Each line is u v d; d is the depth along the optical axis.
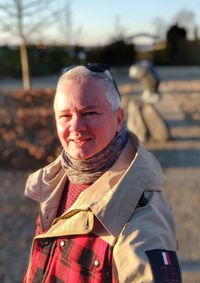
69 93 1.50
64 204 1.69
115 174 1.52
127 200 1.43
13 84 28.39
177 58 44.75
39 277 1.59
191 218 5.72
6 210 6.10
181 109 15.77
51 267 1.55
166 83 25.91
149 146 10.05
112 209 1.42
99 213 1.42
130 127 10.68
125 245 1.36
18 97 11.59
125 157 1.56
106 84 1.51
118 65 41.19
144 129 10.38
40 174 1.82
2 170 7.92
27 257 4.71
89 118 1.49
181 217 5.77
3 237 5.23
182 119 13.75
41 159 8.09
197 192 6.85
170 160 8.88
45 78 33.00
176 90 22.05
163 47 45.66
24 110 9.72
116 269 1.38
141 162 1.50
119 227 1.40
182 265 4.36
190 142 10.48
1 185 7.18
